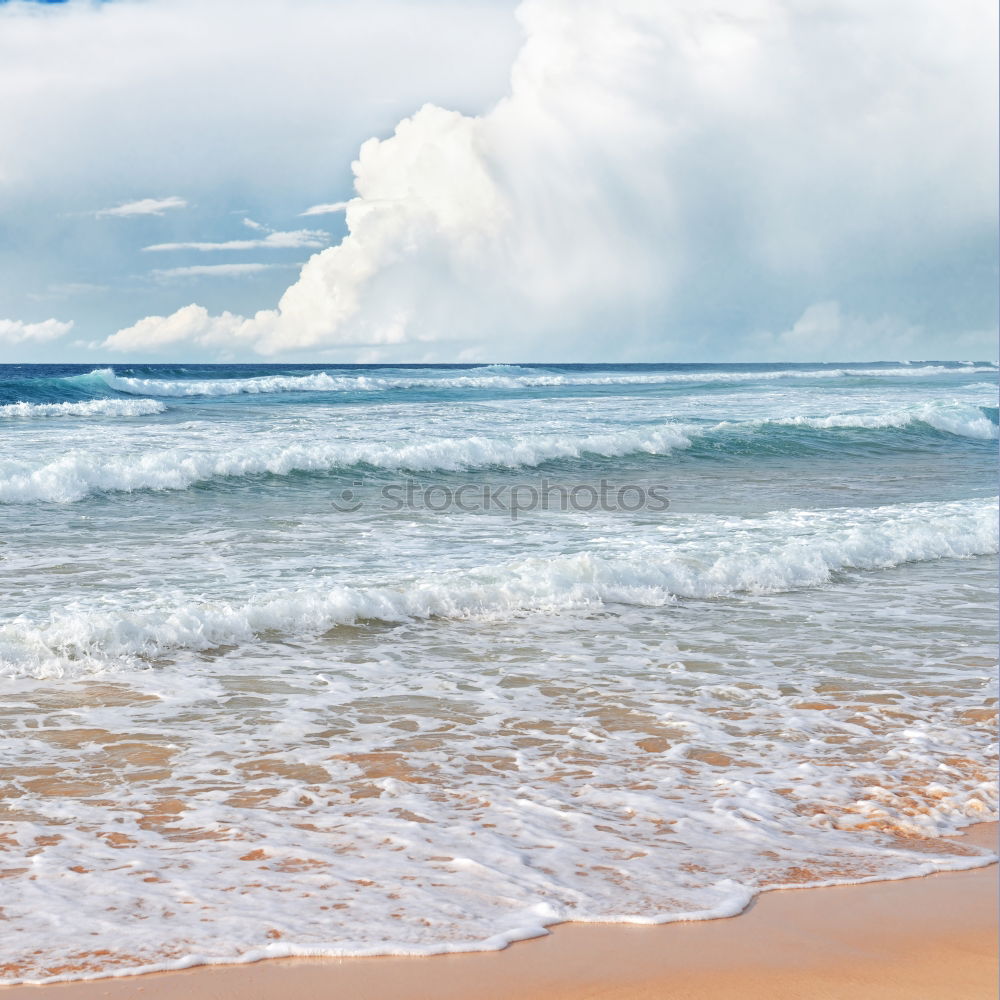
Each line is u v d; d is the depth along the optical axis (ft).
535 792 15.67
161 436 65.77
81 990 9.86
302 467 55.31
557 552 35.14
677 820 14.61
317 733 18.43
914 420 83.41
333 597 26.94
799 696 21.17
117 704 19.85
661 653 24.50
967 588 32.53
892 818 14.82
